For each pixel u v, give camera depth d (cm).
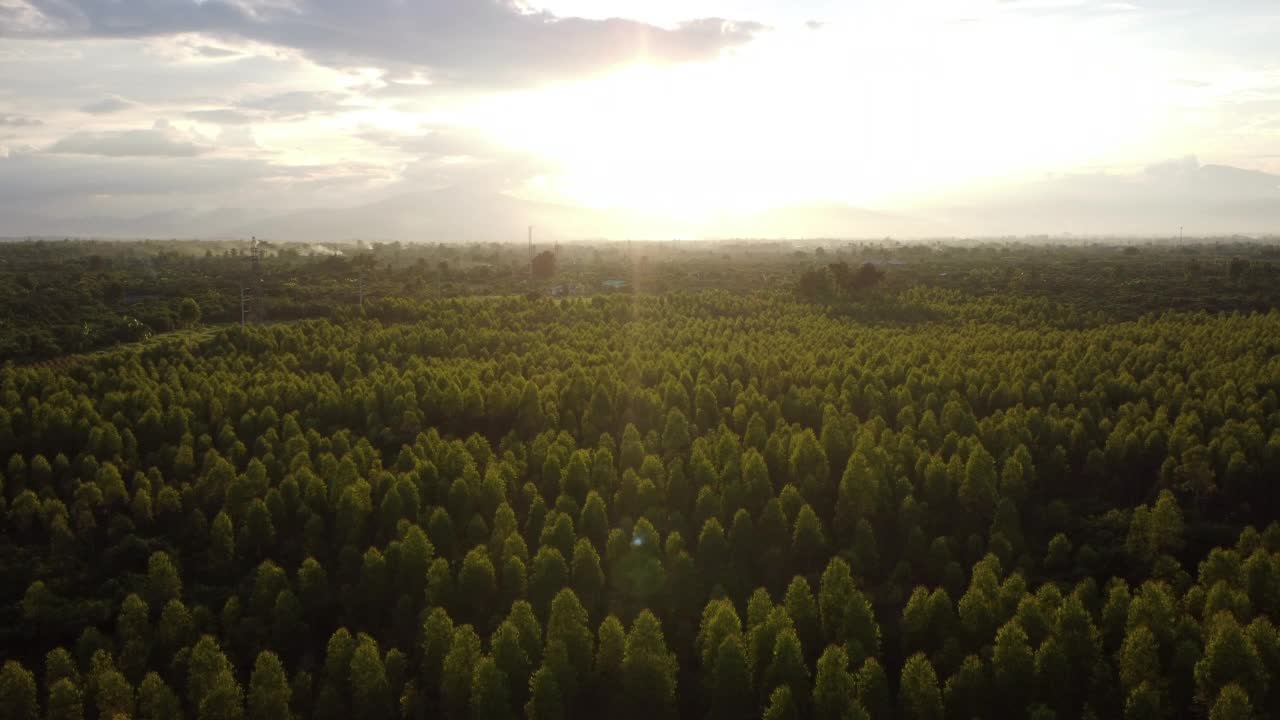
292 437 8556
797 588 6062
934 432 8681
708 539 6888
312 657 6312
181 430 8956
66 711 5144
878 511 7519
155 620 6519
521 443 8788
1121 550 6919
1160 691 5009
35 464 8100
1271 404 8956
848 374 10488
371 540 7406
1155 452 8194
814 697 5128
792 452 8225
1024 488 7644
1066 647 5309
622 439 8906
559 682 5425
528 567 6844
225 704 5169
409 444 9288
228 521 7188
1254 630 5091
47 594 6531
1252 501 7644
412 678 5891
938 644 5812
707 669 5634
